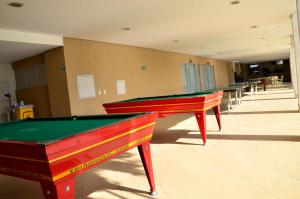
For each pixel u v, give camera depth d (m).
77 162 1.74
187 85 12.53
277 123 5.17
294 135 4.09
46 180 1.63
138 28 6.36
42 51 6.80
